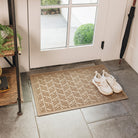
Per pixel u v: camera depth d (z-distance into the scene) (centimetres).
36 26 234
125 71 267
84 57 274
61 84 240
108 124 204
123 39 260
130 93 238
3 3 206
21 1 212
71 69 262
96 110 215
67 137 190
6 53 176
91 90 236
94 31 259
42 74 251
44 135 190
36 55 252
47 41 252
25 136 189
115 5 245
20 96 199
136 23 257
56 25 244
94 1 241
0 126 195
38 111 209
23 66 251
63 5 234
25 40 236
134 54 267
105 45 270
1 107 211
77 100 223
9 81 210
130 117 212
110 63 279
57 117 206
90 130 197
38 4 222
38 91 229
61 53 261
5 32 191
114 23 257
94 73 259
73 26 250
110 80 239
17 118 202
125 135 195
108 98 228
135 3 245
